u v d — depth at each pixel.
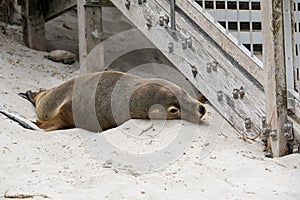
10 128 5.91
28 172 4.65
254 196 4.16
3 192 4.15
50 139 5.68
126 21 13.58
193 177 4.56
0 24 11.98
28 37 11.31
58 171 4.69
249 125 5.86
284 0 5.35
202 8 6.74
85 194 4.10
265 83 5.50
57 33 12.67
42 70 9.90
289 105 5.35
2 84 8.37
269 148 5.43
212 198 4.11
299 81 5.32
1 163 4.84
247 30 7.11
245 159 5.12
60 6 10.64
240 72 6.16
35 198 4.00
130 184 4.30
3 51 10.48
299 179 4.59
